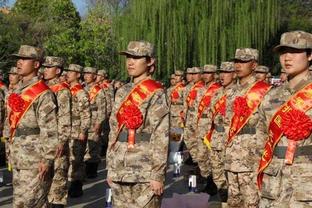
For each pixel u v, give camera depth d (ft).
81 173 31.55
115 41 85.81
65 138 26.20
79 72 32.48
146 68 18.19
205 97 34.76
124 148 17.70
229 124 24.20
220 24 81.15
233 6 82.79
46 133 19.69
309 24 139.03
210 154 30.09
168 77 81.82
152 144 17.49
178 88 52.60
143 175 17.42
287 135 14.55
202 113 34.83
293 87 15.03
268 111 15.21
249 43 82.48
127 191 17.76
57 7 91.04
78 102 31.55
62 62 27.50
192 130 38.60
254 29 83.05
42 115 19.71
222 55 81.30
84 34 82.58
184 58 81.46
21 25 86.89
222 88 30.32
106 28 86.28
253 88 22.77
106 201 28.04
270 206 14.99
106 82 50.44
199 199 23.58
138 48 18.04
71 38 79.71
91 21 92.12
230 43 81.82
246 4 82.64
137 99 17.72
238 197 23.04
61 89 26.61
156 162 17.29
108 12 100.01
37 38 84.94
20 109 19.88
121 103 17.94
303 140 14.47
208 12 81.87
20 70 20.30
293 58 14.75
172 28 81.20
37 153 19.88
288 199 14.60
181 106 52.13
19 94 20.07
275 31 88.02
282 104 14.94
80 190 31.73
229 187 23.30
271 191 14.96
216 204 29.86
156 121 17.47
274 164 15.01
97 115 39.27
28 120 19.89
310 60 14.92
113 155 18.01
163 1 80.89
